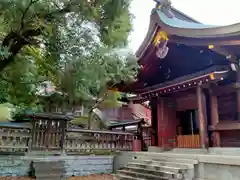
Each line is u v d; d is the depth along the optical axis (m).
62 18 5.59
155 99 10.80
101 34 6.15
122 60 8.43
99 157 8.49
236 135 7.67
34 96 9.89
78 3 5.38
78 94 7.34
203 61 9.27
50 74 7.41
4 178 6.49
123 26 6.48
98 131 8.87
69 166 7.73
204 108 7.83
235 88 7.63
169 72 10.94
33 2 4.96
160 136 9.81
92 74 6.30
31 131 7.47
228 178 4.84
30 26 5.48
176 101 10.69
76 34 5.80
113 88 10.91
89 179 7.23
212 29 7.11
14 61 6.63
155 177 5.81
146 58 10.59
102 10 5.79
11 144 7.14
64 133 8.03
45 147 7.61
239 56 7.37
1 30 5.59
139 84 11.46
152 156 7.27
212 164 5.25
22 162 7.03
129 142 9.59
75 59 5.95
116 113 19.55
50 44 5.86
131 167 7.11
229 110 8.10
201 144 7.64
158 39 9.48
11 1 4.70
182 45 9.79
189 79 7.86
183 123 10.30
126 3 5.89
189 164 5.68
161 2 9.30
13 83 7.77
